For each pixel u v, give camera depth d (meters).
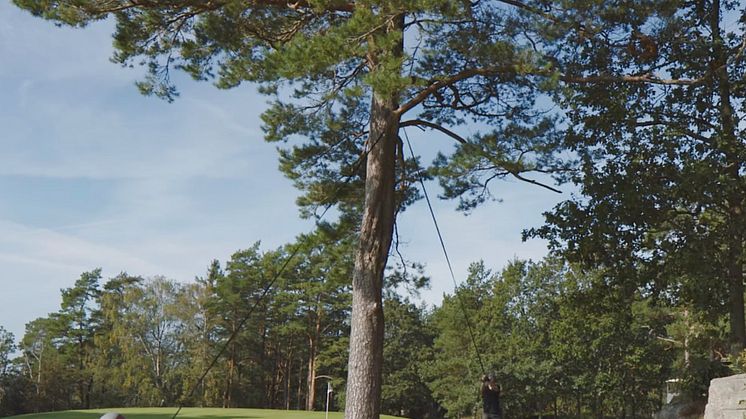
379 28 12.09
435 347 63.69
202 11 13.63
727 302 18.31
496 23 12.98
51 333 78.12
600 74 14.31
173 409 45.44
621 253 18.81
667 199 18.44
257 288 69.06
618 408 55.09
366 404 13.13
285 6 13.98
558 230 19.48
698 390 18.28
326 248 17.59
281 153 16.72
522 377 51.88
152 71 14.40
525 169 13.58
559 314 49.75
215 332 69.94
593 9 12.70
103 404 71.38
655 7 13.07
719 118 18.98
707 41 17.77
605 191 18.55
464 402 56.38
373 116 14.21
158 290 69.00
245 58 14.38
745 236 17.69
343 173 16.80
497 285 57.25
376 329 13.51
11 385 65.56
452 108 15.27
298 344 73.44
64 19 12.88
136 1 13.36
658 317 47.62
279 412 42.97
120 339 67.94
